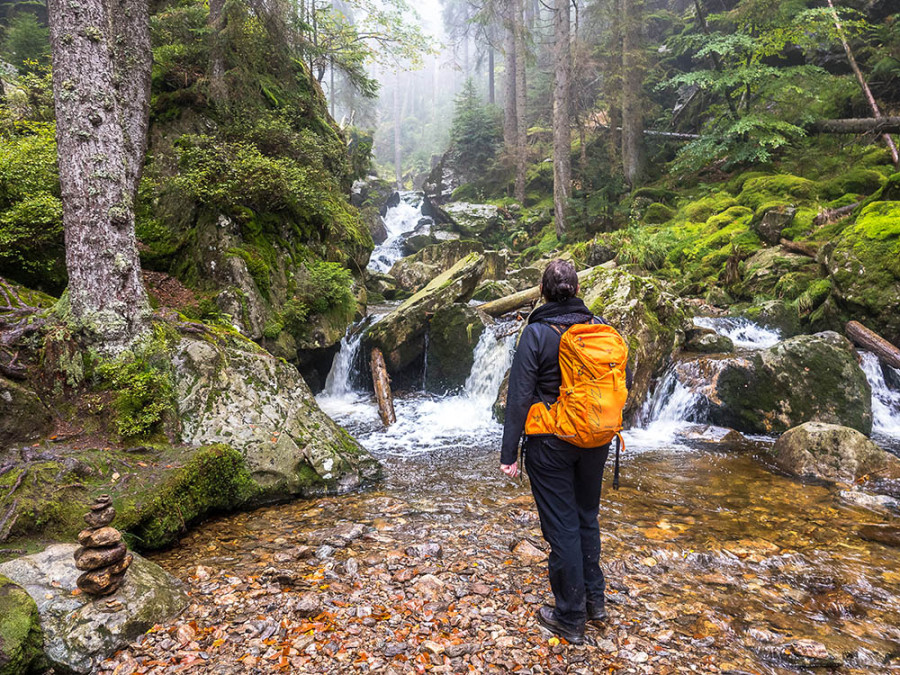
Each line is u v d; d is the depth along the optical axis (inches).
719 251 512.7
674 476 206.4
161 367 177.2
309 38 477.1
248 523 156.8
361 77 546.0
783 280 416.8
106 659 90.9
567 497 97.3
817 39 633.0
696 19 913.5
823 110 671.8
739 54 660.1
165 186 291.9
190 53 347.3
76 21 159.2
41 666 88.0
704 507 173.5
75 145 163.6
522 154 1022.4
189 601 109.0
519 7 1004.6
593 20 889.5
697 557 135.6
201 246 284.7
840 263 342.6
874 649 98.5
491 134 1146.0
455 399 341.7
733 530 154.2
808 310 375.9
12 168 228.5
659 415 305.4
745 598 116.3
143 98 284.0
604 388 90.4
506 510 167.0
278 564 127.0
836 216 467.8
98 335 166.4
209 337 201.6
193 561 130.0
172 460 152.7
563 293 98.8
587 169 910.4
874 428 280.5
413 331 355.9
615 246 596.7
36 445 143.4
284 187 306.3
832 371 271.1
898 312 309.1
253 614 104.2
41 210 221.6
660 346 304.8
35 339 162.2
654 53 984.3
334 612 104.8
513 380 96.3
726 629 103.7
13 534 115.7
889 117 569.0
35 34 590.2
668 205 719.1
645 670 89.7
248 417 186.1
